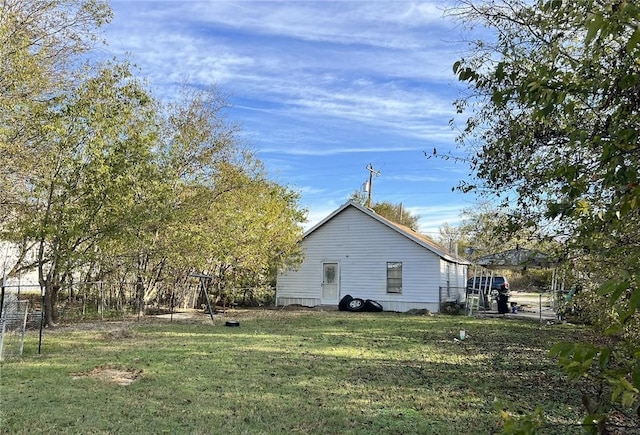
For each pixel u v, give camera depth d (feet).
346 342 34.17
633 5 5.65
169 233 46.83
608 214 8.50
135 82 40.57
